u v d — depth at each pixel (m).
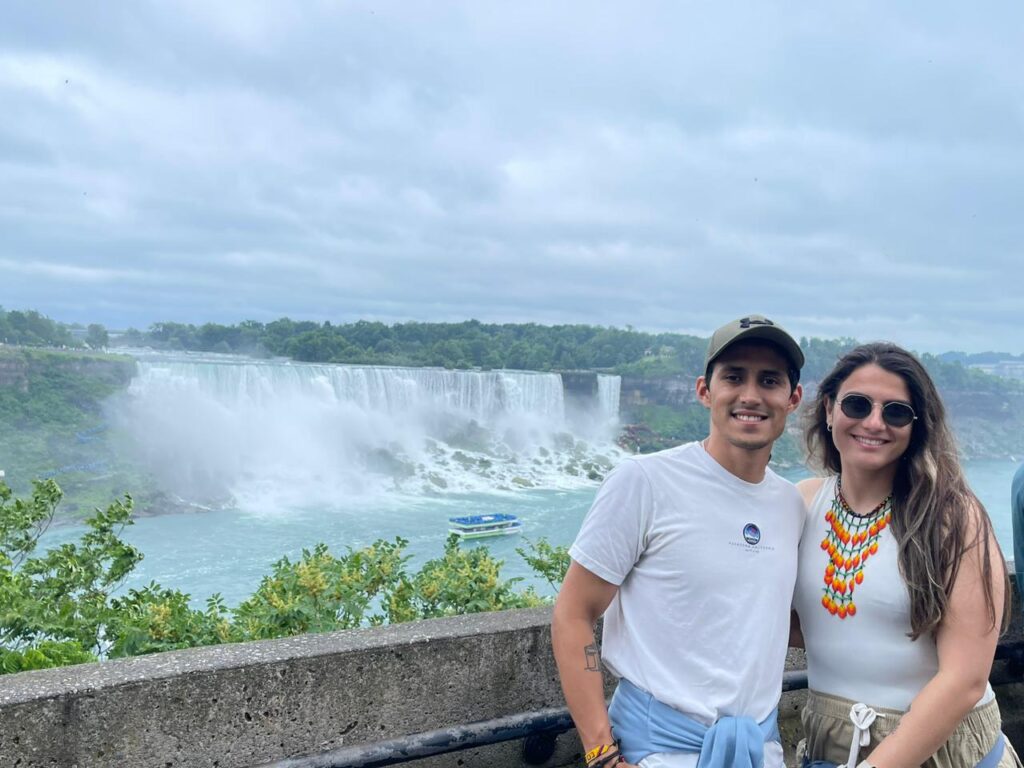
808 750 2.64
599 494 2.44
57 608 5.88
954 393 131.50
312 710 2.67
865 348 2.56
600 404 122.31
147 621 5.01
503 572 47.53
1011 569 3.72
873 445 2.44
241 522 68.25
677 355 143.00
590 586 2.37
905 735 2.26
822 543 2.57
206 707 2.51
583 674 2.34
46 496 7.59
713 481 2.41
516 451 103.94
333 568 5.47
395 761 2.58
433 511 76.19
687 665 2.30
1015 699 3.92
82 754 2.36
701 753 2.20
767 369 2.38
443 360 173.62
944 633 2.33
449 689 2.89
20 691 2.32
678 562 2.33
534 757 3.08
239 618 5.17
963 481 2.42
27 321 137.88
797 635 2.84
